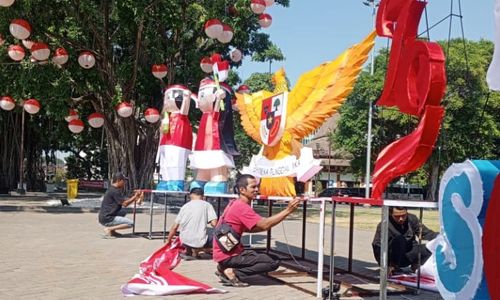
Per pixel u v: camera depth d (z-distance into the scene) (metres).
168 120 12.34
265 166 8.84
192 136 12.48
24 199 25.70
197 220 9.59
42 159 37.34
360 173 40.62
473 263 4.00
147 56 22.52
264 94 9.59
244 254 7.30
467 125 32.06
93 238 11.93
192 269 8.63
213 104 10.83
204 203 9.73
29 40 17.72
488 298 3.93
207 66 15.93
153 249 10.42
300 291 7.03
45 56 16.30
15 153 31.73
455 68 30.84
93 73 20.33
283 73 8.91
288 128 8.34
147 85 22.78
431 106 5.16
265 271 7.32
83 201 22.22
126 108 18.64
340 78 7.70
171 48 21.95
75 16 19.11
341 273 8.51
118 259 9.12
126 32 21.08
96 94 21.48
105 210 12.24
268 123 8.81
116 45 23.16
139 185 22.89
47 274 7.59
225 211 7.51
